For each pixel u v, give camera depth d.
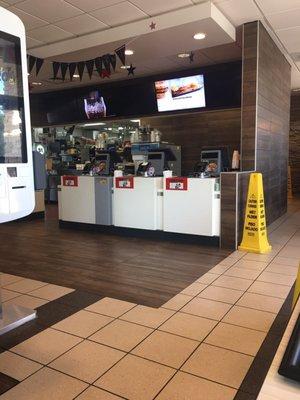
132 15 5.18
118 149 9.24
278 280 3.65
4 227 6.73
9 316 2.73
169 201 5.41
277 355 0.75
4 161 2.65
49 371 2.12
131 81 8.87
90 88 9.52
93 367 2.16
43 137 10.73
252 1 4.77
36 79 8.60
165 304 3.07
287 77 7.67
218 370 2.11
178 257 4.58
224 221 4.97
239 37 5.97
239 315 2.84
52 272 4.00
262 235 4.83
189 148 9.42
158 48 5.94
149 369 2.13
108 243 5.40
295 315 0.90
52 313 2.91
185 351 2.32
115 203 5.99
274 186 7.01
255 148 5.57
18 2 4.76
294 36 6.09
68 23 5.44
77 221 6.45
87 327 2.66
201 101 7.93
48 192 10.72
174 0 4.72
